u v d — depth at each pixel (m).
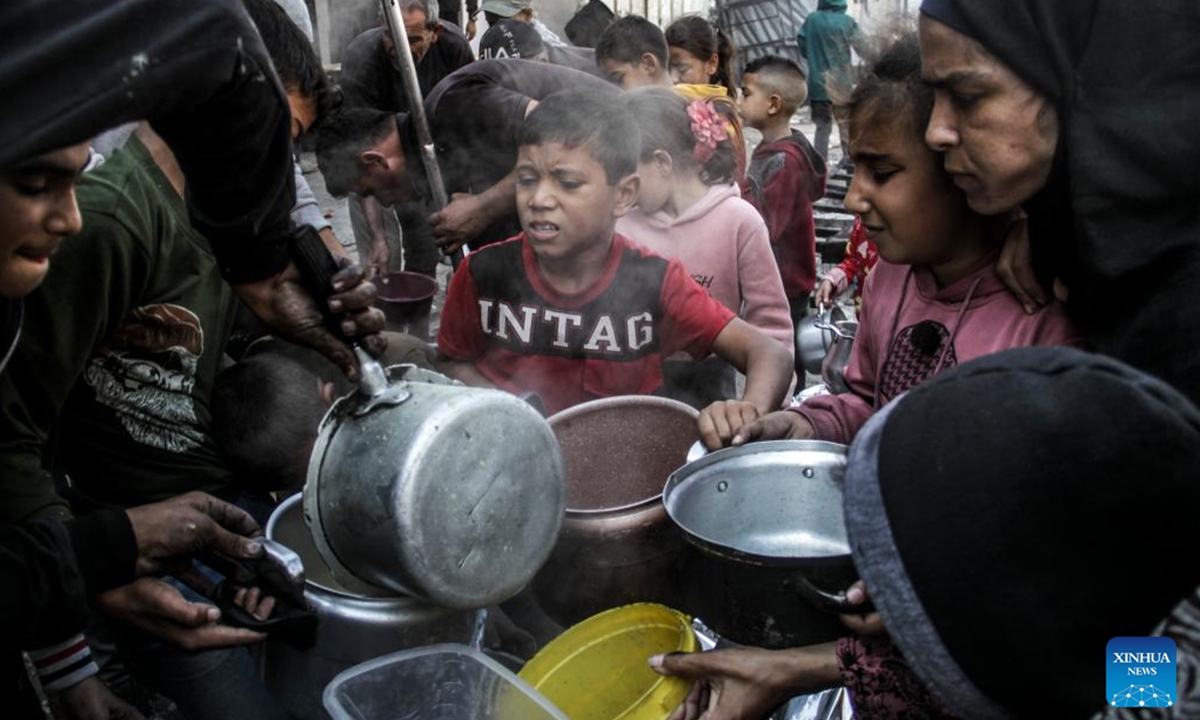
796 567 1.16
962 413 0.75
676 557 1.43
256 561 1.23
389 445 1.14
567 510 1.39
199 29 0.96
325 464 1.19
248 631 1.23
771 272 2.47
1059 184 1.19
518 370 2.00
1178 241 1.09
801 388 3.44
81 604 1.13
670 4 9.98
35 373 1.36
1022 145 1.17
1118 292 1.16
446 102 2.81
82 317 1.39
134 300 1.49
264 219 1.19
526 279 1.96
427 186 3.00
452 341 2.03
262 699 1.70
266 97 1.10
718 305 1.95
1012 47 1.12
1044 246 1.27
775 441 1.46
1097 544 0.69
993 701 0.75
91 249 1.37
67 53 0.83
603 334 1.95
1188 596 0.69
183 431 1.66
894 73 1.37
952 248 1.43
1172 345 1.09
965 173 1.24
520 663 1.62
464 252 3.14
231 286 1.26
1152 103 1.08
